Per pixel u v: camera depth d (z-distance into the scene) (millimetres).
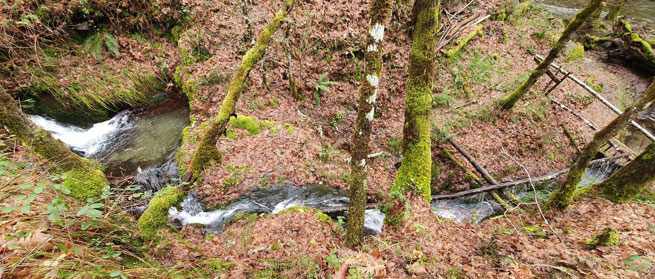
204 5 9016
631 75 12375
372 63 3213
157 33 9047
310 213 5457
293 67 9062
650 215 5289
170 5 8750
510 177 8461
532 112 9758
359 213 4258
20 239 2305
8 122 3322
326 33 9359
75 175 3721
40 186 2238
